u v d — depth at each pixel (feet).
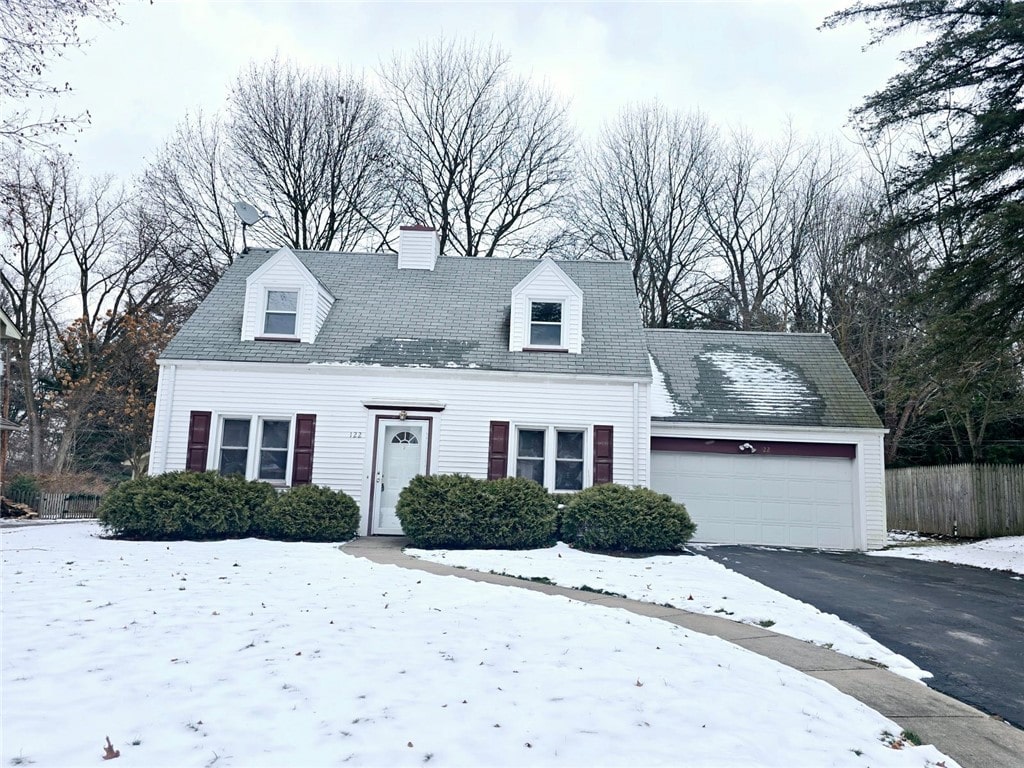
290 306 53.78
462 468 50.39
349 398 50.85
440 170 106.93
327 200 101.65
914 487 65.26
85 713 13.87
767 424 54.34
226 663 17.03
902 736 15.39
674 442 55.16
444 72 105.70
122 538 43.16
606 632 21.07
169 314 102.94
